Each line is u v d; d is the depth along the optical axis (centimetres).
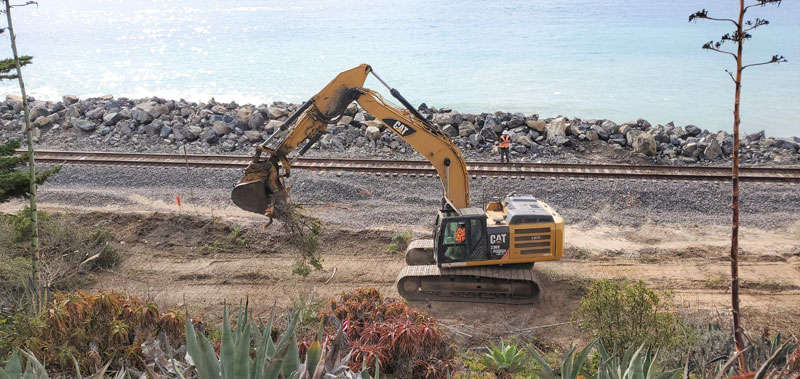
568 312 1486
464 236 1511
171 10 13300
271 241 1853
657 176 2209
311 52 6894
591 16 8900
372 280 1655
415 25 8769
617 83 4950
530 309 1510
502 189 2159
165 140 2788
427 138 1560
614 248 1792
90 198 2159
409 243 1838
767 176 2186
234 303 1531
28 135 1188
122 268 1711
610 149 2622
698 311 1403
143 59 7031
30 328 884
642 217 1992
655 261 1711
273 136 1429
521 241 1516
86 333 905
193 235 1891
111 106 3105
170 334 935
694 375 1005
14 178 1191
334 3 12669
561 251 1528
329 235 1886
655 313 1144
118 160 2473
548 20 8688
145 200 2164
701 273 1631
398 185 2250
